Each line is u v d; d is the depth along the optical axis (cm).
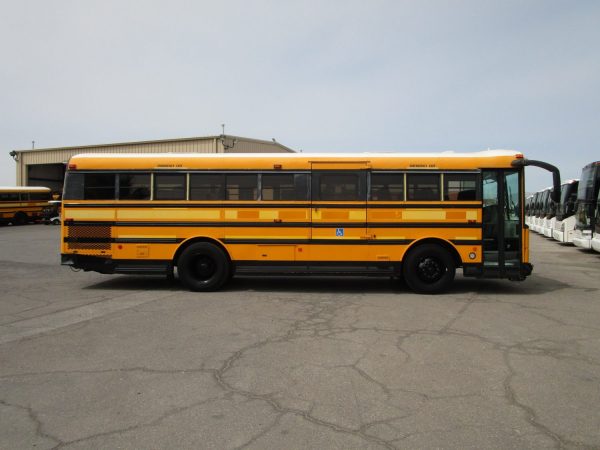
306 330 638
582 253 1858
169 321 690
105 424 362
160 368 487
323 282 1062
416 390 429
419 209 915
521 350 550
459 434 344
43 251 1798
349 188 925
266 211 931
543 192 2834
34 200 3866
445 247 924
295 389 430
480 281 1086
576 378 459
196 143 3166
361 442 333
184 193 941
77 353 538
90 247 952
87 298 870
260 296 891
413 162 920
